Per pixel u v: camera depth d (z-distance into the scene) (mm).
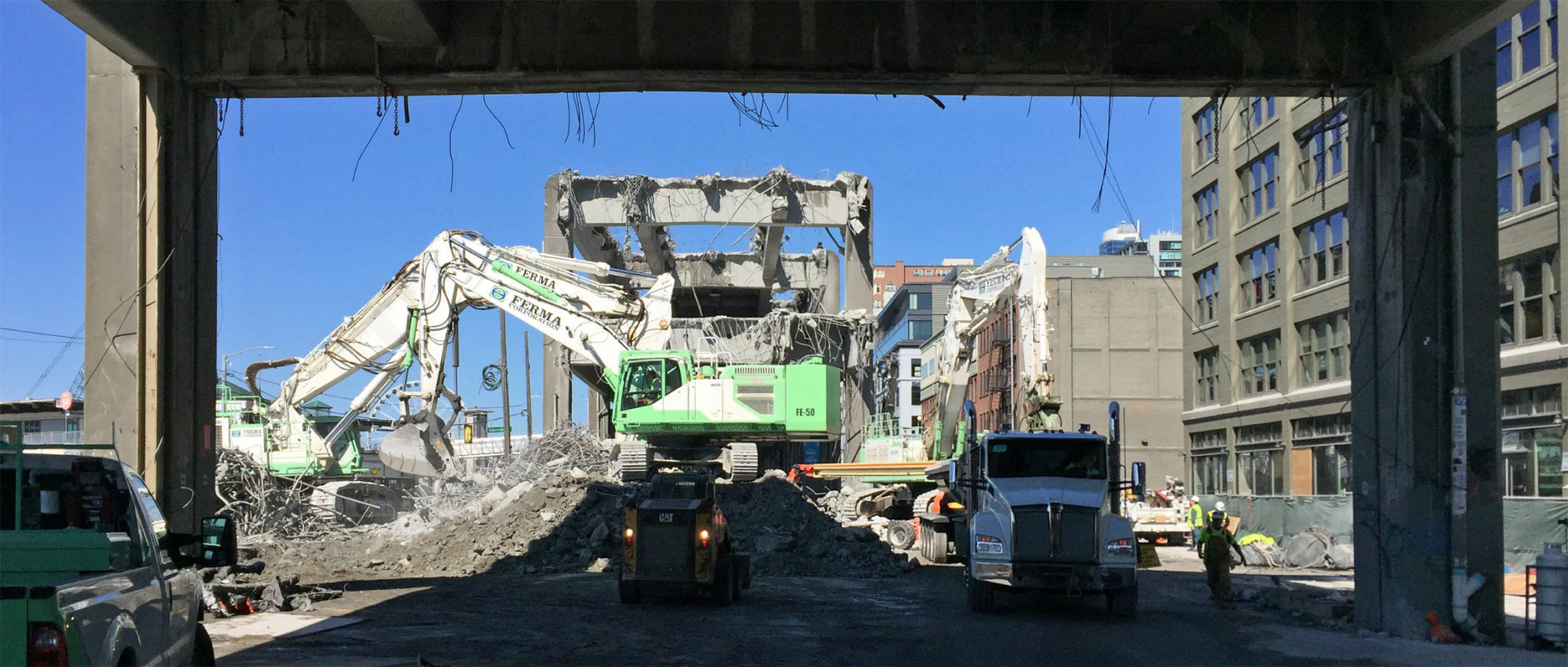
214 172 17031
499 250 31047
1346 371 33250
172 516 15719
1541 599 14305
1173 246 111375
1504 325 25453
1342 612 17656
